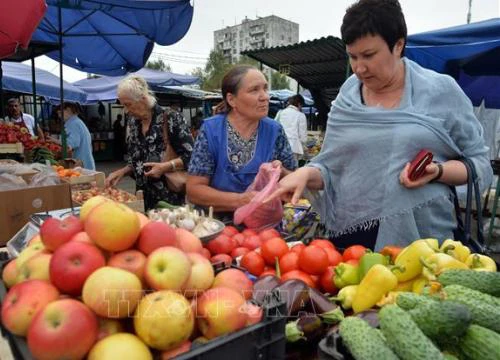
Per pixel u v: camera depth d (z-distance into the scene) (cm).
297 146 900
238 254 175
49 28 654
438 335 97
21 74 1182
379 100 196
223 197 245
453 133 188
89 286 88
